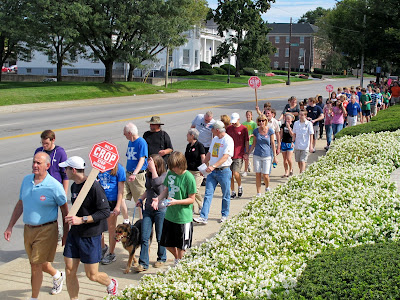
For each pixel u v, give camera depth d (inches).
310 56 4335.6
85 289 250.5
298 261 197.8
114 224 285.3
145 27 1486.2
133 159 336.2
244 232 232.2
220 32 2667.3
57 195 226.8
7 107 1123.9
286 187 324.5
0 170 509.4
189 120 954.1
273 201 289.0
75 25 1401.3
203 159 382.9
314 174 360.8
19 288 250.7
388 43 1469.0
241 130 418.3
